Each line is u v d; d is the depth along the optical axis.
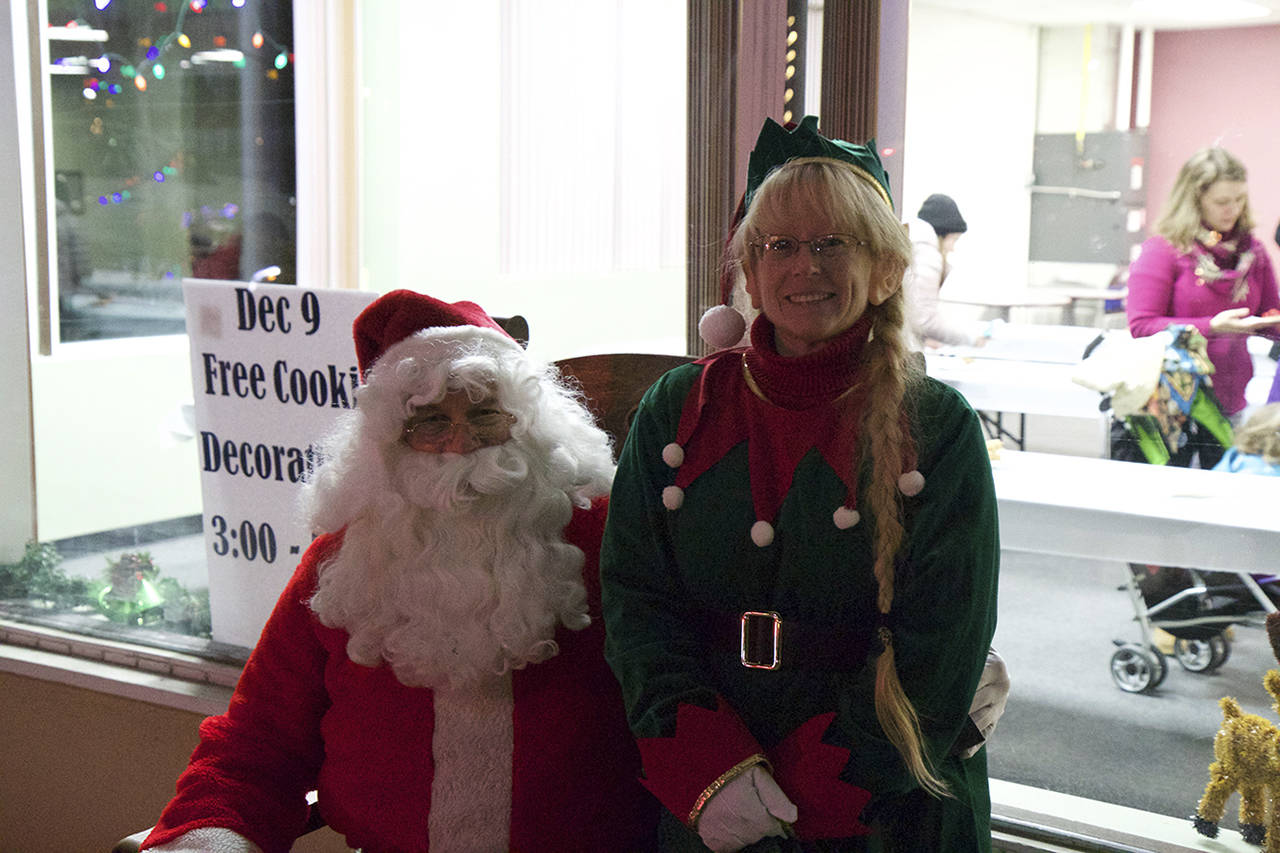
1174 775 2.19
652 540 1.36
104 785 2.52
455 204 5.33
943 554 1.22
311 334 2.30
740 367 1.37
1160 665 2.63
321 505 1.56
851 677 1.28
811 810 1.24
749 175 1.37
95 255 3.81
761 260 1.29
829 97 1.96
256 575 2.44
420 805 1.50
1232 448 2.21
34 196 3.34
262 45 4.51
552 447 1.57
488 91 5.41
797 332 1.28
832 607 1.27
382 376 1.53
